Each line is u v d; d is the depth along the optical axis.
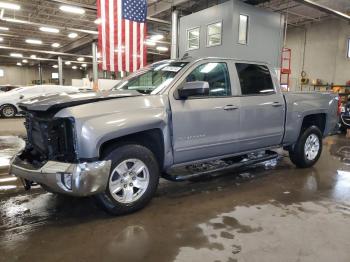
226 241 2.59
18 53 30.25
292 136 4.61
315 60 17.36
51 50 28.89
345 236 2.68
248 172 4.82
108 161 2.80
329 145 7.45
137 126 2.94
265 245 2.52
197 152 3.51
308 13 15.68
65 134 2.77
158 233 2.73
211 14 11.77
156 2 13.72
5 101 14.05
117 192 3.03
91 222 2.96
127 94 3.12
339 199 3.62
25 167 2.90
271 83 4.37
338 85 15.09
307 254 2.38
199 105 3.46
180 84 3.39
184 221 2.98
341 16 12.98
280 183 4.25
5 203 3.48
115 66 9.22
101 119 2.77
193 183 4.24
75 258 2.33
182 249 2.46
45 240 2.61
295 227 2.85
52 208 3.33
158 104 3.17
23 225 2.91
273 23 12.44
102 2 8.89
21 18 16.91
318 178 4.50
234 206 3.38
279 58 12.99
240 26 11.33
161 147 3.26
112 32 9.09
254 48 11.85
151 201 3.52
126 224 2.91
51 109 2.79
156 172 3.25
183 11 14.33
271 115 4.23
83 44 22.95
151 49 25.52
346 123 9.19
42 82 38.53
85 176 2.65
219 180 4.38
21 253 2.40
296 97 4.62
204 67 3.63
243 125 3.91
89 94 3.04
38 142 3.18
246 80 4.04
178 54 13.59
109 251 2.43
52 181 2.65
